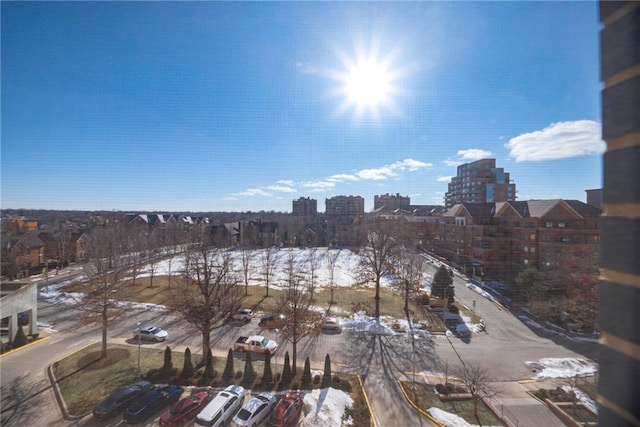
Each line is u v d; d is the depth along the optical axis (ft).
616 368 4.13
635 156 3.88
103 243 77.46
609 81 4.36
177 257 110.52
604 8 4.50
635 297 3.84
